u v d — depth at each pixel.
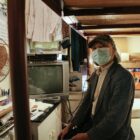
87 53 3.94
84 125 1.86
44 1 1.44
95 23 3.01
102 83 1.64
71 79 3.27
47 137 2.05
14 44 0.90
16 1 0.89
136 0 1.89
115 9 2.16
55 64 2.60
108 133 1.40
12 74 0.92
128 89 1.46
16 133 0.96
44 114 2.03
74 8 2.14
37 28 1.30
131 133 1.68
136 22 2.99
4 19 1.87
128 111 1.48
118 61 1.67
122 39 4.55
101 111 1.58
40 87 2.57
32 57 2.53
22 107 0.94
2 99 1.70
